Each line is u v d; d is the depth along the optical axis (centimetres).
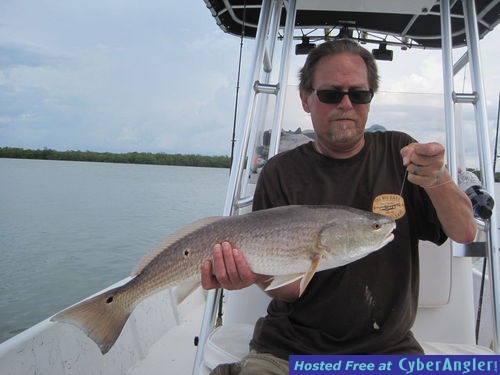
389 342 82
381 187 89
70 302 273
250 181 133
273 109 141
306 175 94
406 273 85
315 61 92
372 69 93
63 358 112
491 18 165
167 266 82
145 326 151
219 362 90
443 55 118
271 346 85
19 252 382
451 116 113
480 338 153
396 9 141
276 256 78
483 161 106
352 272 84
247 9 173
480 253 110
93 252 388
